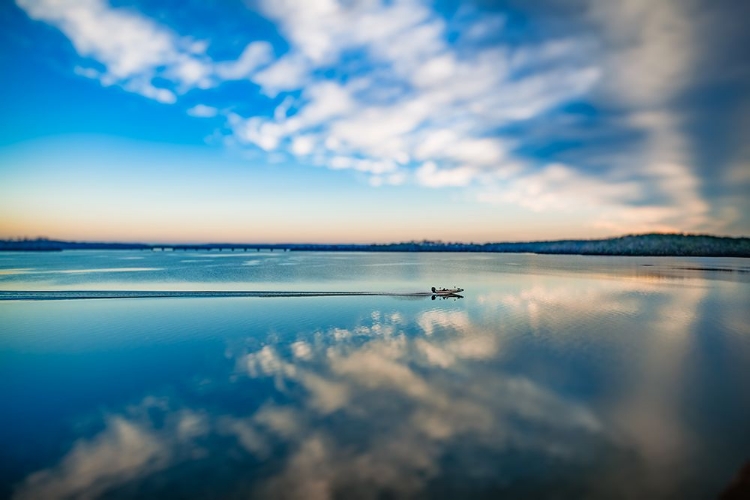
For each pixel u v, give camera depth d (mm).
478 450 12758
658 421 14672
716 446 12945
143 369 20781
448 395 17094
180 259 177250
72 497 10766
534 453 12578
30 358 22750
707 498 10383
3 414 15773
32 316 34469
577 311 37000
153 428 14508
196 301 42500
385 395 17109
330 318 33625
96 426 14703
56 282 63406
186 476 11648
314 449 12953
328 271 94500
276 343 25562
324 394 17297
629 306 39938
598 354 22781
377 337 26953
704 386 18000
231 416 15352
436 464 12047
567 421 14727
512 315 34906
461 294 48781
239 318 33594
